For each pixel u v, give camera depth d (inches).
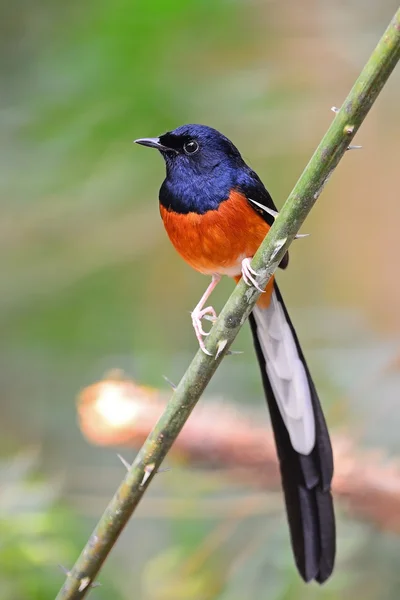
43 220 472.4
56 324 497.0
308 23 456.4
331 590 357.7
